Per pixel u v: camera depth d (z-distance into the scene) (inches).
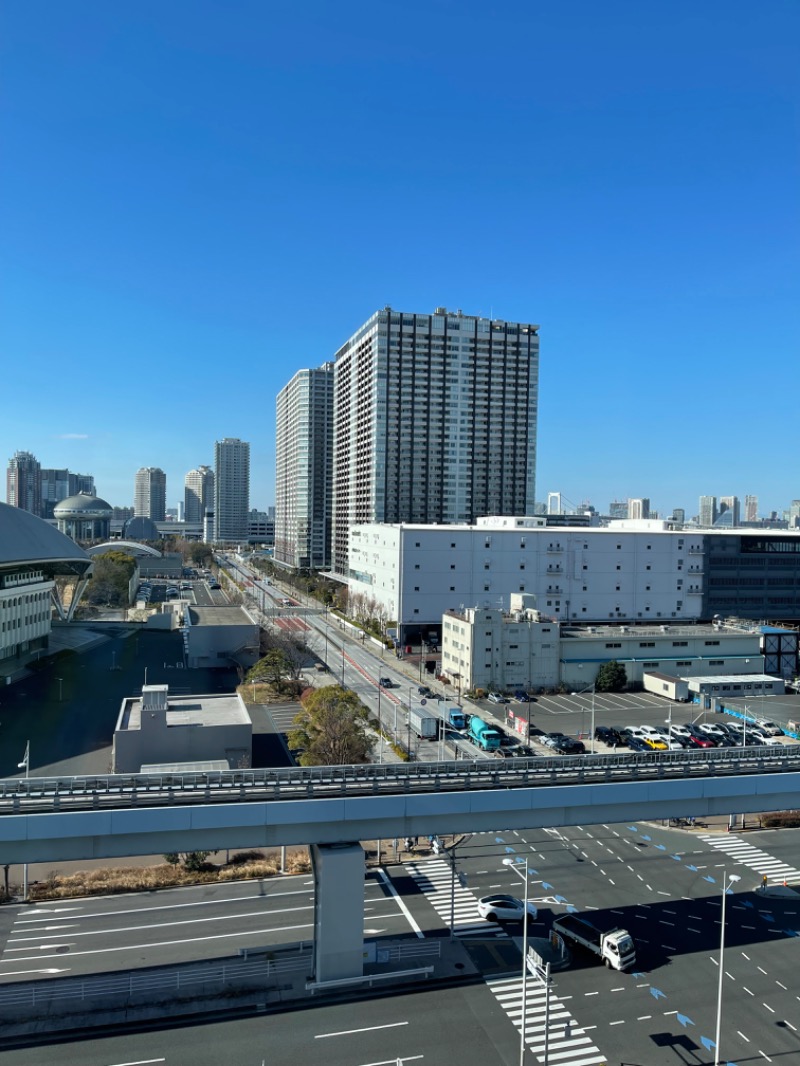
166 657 4503.0
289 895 1766.7
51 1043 1230.3
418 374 7367.1
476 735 2925.7
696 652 4163.4
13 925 1609.3
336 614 6328.7
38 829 1289.4
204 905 1711.4
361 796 1427.2
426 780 1498.5
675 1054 1221.1
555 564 4985.2
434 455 7411.4
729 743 2960.1
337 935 1387.8
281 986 1389.0
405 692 3762.3
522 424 7632.9
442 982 1419.8
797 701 3750.0
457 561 4904.0
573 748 2815.0
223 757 2524.6
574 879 1884.8
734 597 5201.8
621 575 5059.1
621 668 3922.2
